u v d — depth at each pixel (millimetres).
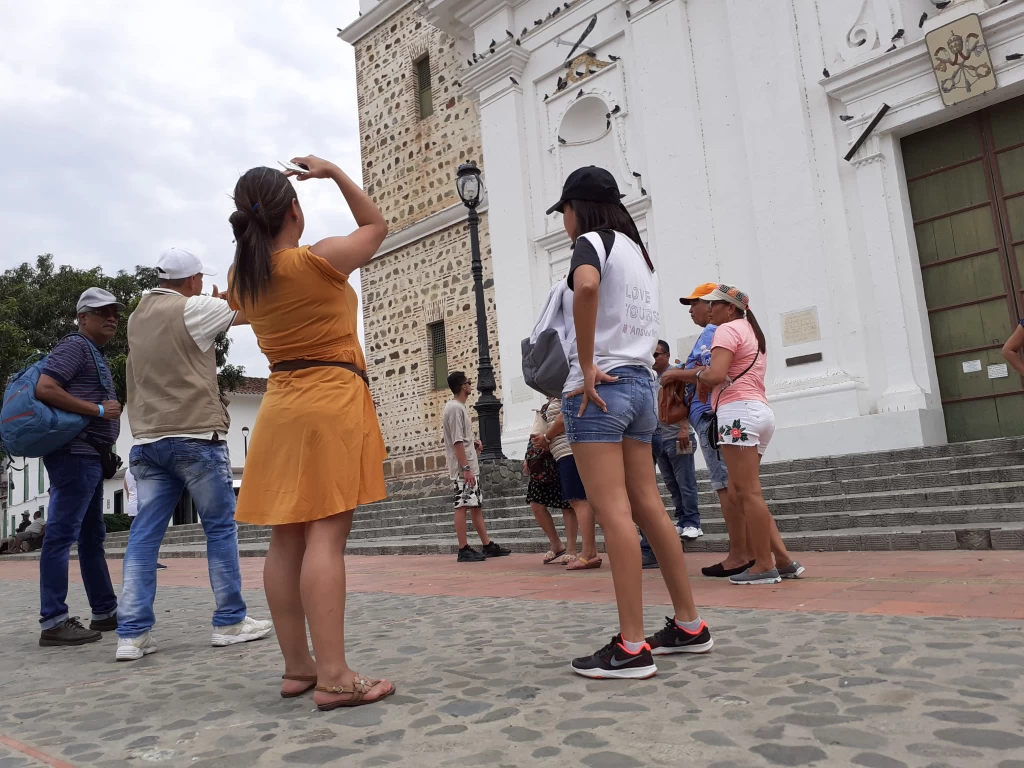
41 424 3953
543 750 1901
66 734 2365
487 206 15125
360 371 2770
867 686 2193
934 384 9648
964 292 9641
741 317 4508
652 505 2768
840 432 9609
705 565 5523
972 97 9109
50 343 21625
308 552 2533
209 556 3887
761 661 2566
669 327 11672
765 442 4469
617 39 12883
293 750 2059
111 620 4570
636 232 2906
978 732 1796
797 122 10484
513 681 2588
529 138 14016
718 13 11578
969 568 4340
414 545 8930
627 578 2537
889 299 9688
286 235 2730
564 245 13273
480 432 11383
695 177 11547
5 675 3416
